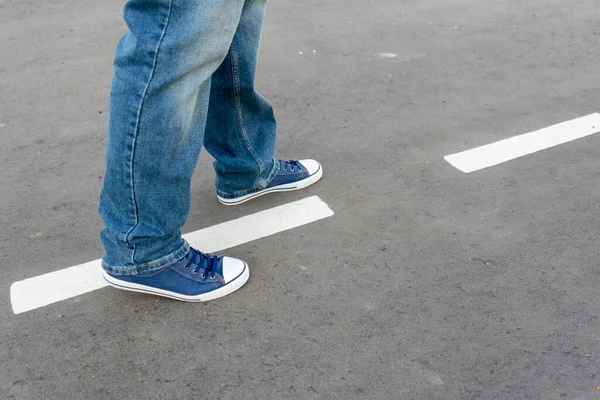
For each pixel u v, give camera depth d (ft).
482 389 6.39
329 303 7.47
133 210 6.80
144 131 6.38
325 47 14.53
